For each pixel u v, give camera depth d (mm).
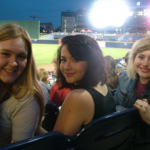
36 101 1082
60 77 1350
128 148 1233
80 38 1062
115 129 1009
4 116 1028
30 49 1021
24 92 999
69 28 87500
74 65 1046
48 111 1604
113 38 39656
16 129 1060
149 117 1095
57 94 2270
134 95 1535
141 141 1201
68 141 882
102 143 982
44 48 22969
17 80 1020
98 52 1096
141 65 1388
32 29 36969
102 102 1057
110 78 2428
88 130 882
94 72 1076
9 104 1007
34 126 1110
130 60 1530
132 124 1107
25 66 1026
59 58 1300
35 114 1085
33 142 735
